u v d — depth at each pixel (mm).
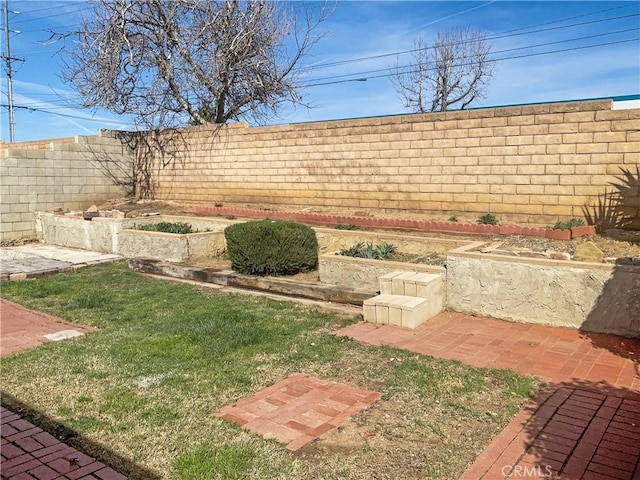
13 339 5691
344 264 7648
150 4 15242
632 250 6695
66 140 15773
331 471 3027
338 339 5492
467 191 9633
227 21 15672
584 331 5668
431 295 6359
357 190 11305
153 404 3967
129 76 15586
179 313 6676
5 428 3629
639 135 7750
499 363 4738
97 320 6434
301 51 16953
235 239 8648
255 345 5328
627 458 3090
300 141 12258
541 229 8000
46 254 11797
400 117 10461
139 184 16547
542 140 8688
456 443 3322
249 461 3139
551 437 3359
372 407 3861
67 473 3059
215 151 14195
